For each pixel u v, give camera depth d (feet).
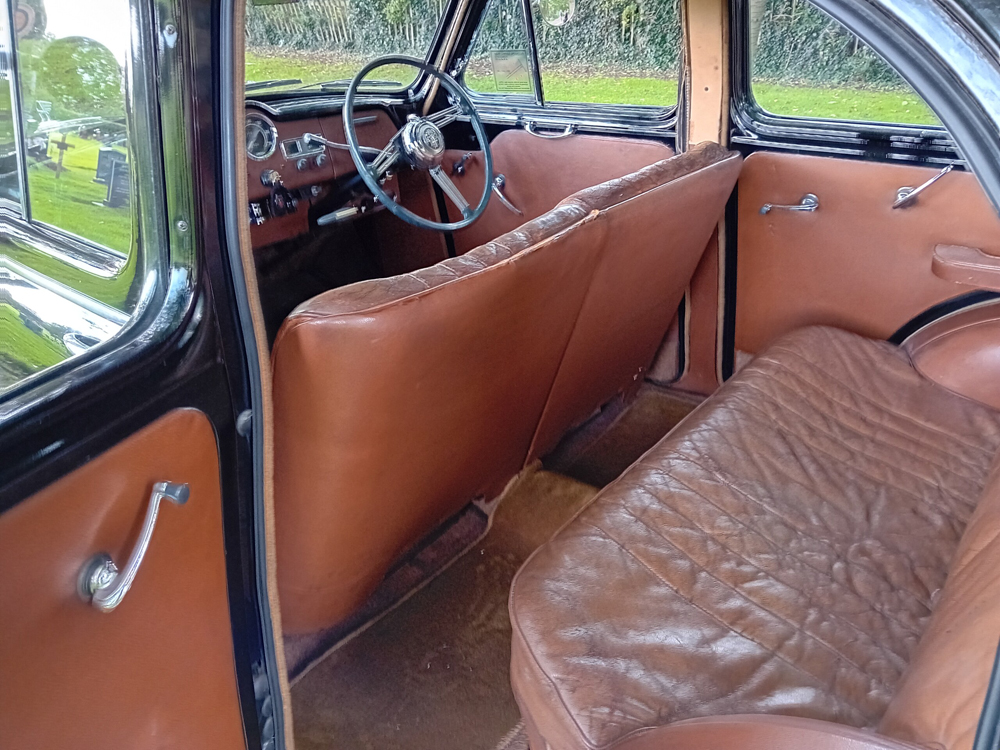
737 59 6.62
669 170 5.31
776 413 5.50
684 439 5.16
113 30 2.57
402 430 3.94
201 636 3.11
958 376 5.86
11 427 2.06
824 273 7.11
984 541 3.57
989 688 2.02
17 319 3.25
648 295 6.26
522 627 3.74
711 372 8.30
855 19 2.08
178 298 2.71
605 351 6.33
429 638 5.55
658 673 3.49
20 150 3.16
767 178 7.04
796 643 3.68
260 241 7.53
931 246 6.40
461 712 5.03
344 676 5.26
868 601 3.97
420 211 9.36
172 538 2.77
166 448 2.65
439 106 8.85
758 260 7.45
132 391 2.47
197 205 2.67
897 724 2.64
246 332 3.00
